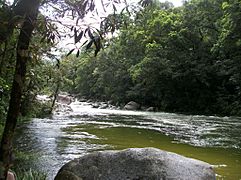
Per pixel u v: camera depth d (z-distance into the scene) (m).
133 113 29.44
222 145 12.22
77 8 2.77
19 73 2.95
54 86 25.55
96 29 2.73
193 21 35.50
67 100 41.47
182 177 5.33
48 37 3.18
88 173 5.65
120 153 5.82
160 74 36.03
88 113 27.61
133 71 40.53
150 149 5.85
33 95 16.73
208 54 34.91
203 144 12.40
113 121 20.69
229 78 32.09
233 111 30.19
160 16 37.47
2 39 2.92
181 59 35.44
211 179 5.49
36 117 20.91
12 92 2.99
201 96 35.78
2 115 9.37
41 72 12.81
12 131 3.03
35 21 2.89
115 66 49.62
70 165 5.85
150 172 5.39
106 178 5.51
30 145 10.87
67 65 22.77
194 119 23.25
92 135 13.88
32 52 3.33
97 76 56.41
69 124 17.98
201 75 34.34
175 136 14.34
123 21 2.97
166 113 30.94
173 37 35.16
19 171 6.96
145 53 41.06
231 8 25.64
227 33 26.50
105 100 52.38
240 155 10.40
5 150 3.01
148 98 40.59
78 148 10.62
